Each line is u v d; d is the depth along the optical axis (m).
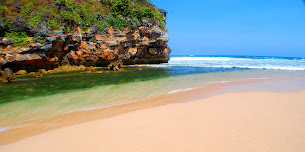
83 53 23.55
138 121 5.48
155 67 27.20
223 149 3.76
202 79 15.05
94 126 5.21
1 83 13.08
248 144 3.95
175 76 17.00
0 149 4.07
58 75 17.36
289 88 10.66
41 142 4.35
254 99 7.98
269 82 13.09
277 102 7.45
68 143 4.24
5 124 5.75
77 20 21.98
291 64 31.94
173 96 9.04
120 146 4.00
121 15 27.27
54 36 19.25
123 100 8.53
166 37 33.41
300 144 3.92
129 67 26.81
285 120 5.37
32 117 6.40
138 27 28.64
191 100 8.09
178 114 6.05
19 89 11.11
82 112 6.81
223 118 5.58
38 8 18.97
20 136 4.78
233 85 11.90
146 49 32.38
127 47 28.55
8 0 17.52
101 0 27.88
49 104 7.96
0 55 16.11
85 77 16.16
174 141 4.15
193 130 4.72
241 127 4.88
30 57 17.86
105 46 25.12
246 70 22.61
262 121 5.28
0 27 15.96
